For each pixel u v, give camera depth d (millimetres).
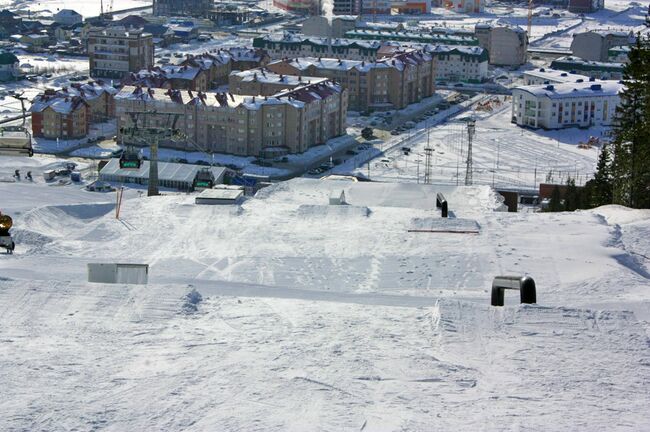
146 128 119750
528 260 57281
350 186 94750
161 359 26953
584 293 48438
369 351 27844
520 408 23359
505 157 199000
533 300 35844
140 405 23297
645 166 95250
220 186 84375
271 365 26375
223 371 25766
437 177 180500
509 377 25672
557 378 25531
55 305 32875
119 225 72250
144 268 41781
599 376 25688
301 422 22266
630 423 22453
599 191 116250
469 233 64812
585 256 57562
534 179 180250
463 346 28312
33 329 30188
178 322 31250
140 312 32156
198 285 48344
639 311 42594
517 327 29984
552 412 23062
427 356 27266
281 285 54188
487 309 31625
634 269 56438
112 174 161875
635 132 97625
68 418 22438
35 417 22469
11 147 116312
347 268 57531
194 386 24625
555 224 67188
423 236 64688
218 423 22203
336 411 22922
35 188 110375
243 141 194500
